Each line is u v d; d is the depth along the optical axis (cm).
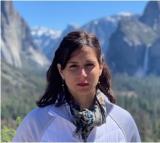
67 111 100
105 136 99
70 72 99
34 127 99
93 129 98
